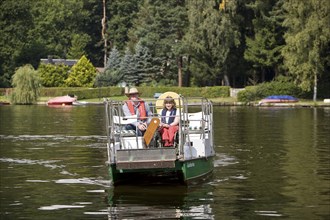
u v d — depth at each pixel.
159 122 24.83
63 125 59.28
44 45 165.12
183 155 24.64
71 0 185.12
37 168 30.45
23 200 23.06
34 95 115.31
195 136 27.38
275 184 25.62
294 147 38.53
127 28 175.12
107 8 181.00
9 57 152.25
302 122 61.72
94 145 40.81
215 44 118.56
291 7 101.38
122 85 133.25
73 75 137.62
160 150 23.83
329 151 36.28
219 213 20.78
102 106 105.62
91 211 21.22
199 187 24.92
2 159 33.94
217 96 118.56
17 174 28.66
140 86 131.00
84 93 125.12
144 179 26.05
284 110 89.06
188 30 126.31
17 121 65.69
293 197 23.14
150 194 23.59
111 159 25.17
